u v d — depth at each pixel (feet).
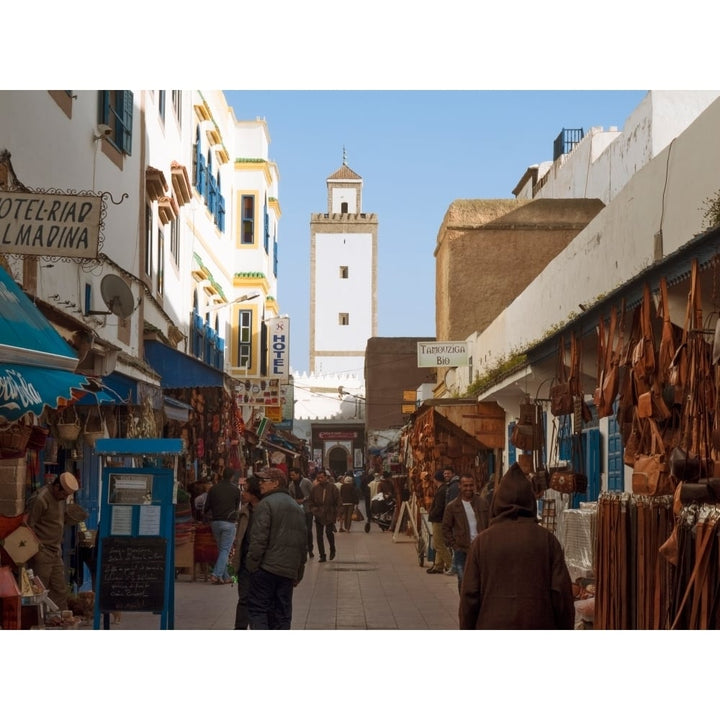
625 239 47.21
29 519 35.32
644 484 25.63
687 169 39.01
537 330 67.51
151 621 40.32
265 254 125.70
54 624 34.65
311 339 358.84
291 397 173.78
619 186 93.91
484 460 84.38
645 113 83.10
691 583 22.20
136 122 59.62
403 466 113.19
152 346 63.16
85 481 49.42
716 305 23.62
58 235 30.60
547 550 22.04
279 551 33.40
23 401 24.93
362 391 290.15
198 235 94.89
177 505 57.00
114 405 49.39
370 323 358.64
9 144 35.45
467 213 107.24
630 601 27.12
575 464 38.68
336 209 400.06
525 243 106.83
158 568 33.88
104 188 50.96
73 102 44.65
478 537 22.44
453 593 52.65
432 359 96.02
